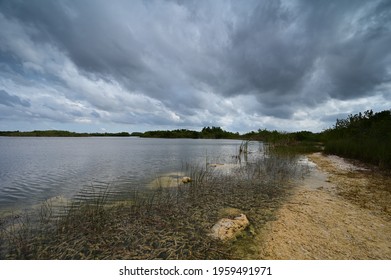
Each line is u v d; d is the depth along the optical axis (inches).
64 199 376.8
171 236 230.8
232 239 225.9
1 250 206.1
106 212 301.3
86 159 972.6
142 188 446.9
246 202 346.6
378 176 545.6
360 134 1001.5
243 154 1149.7
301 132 2162.9
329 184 468.4
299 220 273.1
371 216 287.0
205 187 440.1
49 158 1010.1
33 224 264.1
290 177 538.6
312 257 194.1
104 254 198.4
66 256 195.5
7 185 485.1
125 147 1868.8
